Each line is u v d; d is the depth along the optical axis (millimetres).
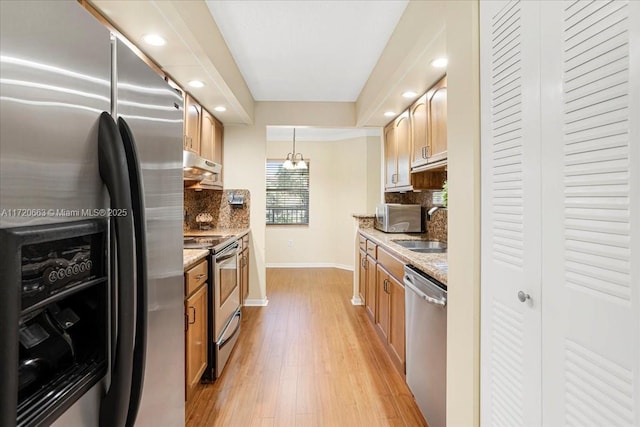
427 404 1707
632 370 628
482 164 1144
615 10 664
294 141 5758
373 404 1999
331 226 6129
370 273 3297
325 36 2441
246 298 3777
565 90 778
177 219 1119
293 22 2250
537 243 872
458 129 1291
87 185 655
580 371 742
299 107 3936
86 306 697
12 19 502
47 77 565
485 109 1121
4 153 490
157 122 969
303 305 3912
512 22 974
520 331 942
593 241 711
